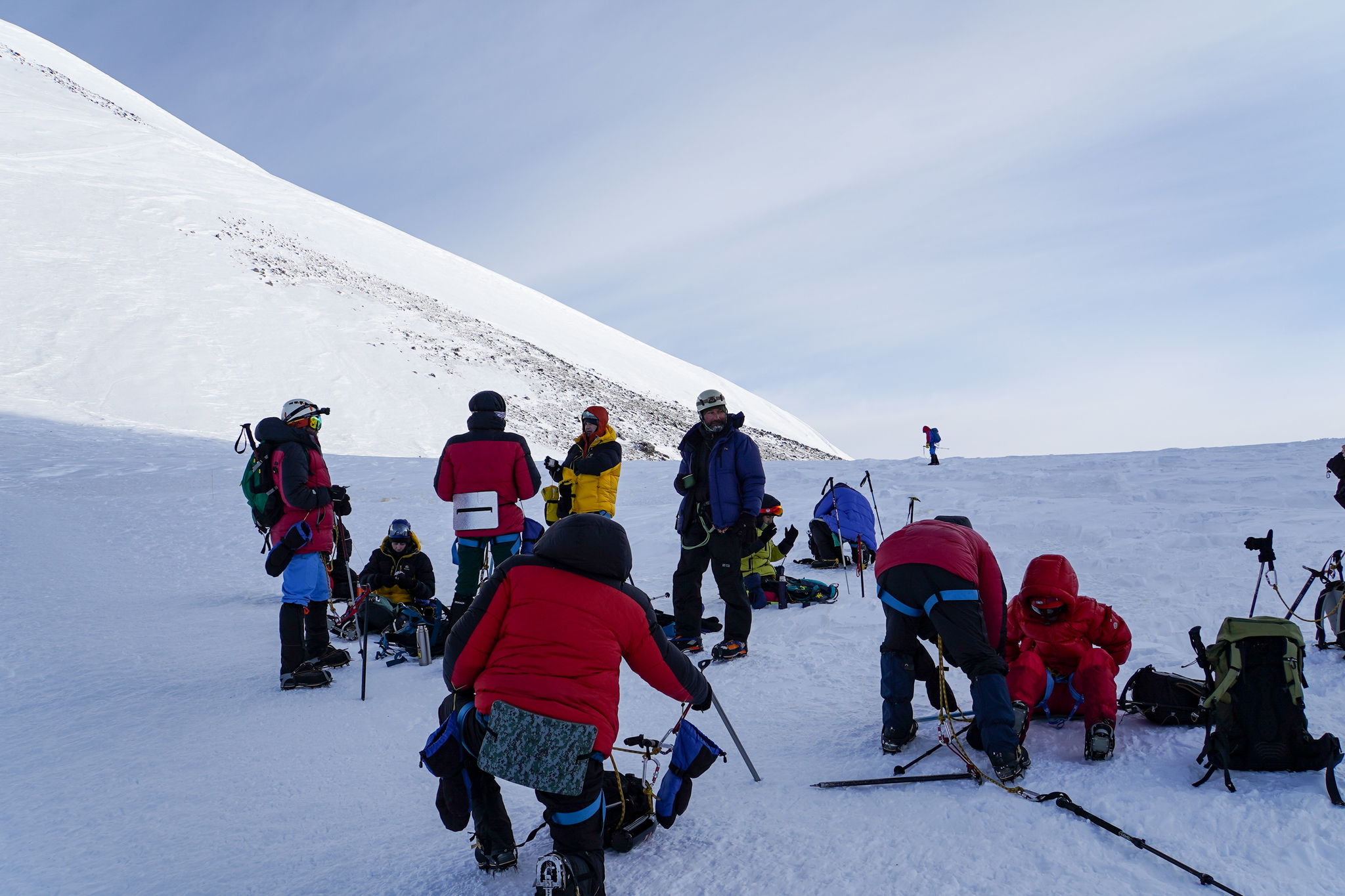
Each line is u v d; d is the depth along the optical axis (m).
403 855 3.17
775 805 3.39
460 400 46.44
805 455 62.12
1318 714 3.95
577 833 2.61
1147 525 9.31
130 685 5.84
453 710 2.89
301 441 5.90
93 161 66.81
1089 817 2.97
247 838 3.41
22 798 3.90
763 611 7.46
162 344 42.91
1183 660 4.96
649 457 49.12
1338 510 9.63
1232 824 2.89
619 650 2.80
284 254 61.44
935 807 3.21
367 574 7.75
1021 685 3.84
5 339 39.66
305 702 5.38
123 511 15.27
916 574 3.73
